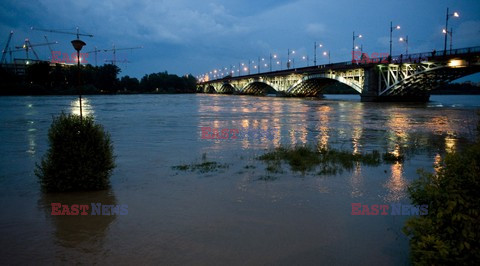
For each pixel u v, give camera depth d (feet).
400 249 17.13
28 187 28.99
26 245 17.75
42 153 47.26
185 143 55.57
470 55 165.68
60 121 28.43
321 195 25.90
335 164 37.47
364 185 28.76
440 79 207.72
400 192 26.68
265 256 16.39
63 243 17.92
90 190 27.84
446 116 120.26
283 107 188.03
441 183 13.85
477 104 212.23
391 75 229.66
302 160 39.29
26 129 80.59
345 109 165.27
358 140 60.75
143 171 34.50
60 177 27.40
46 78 451.53
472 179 12.78
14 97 361.92
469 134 69.46
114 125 89.10
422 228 13.29
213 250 16.98
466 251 12.02
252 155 43.70
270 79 408.67
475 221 12.08
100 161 28.68
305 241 17.98
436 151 47.52
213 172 33.78
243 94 522.06
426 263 12.58
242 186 28.48
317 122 99.04
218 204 23.84
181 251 16.89
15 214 22.26
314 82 333.62
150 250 17.02
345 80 260.21
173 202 24.36
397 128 81.92
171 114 134.82
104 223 20.54
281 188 27.81
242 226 19.93
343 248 17.25
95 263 15.83
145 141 58.03
